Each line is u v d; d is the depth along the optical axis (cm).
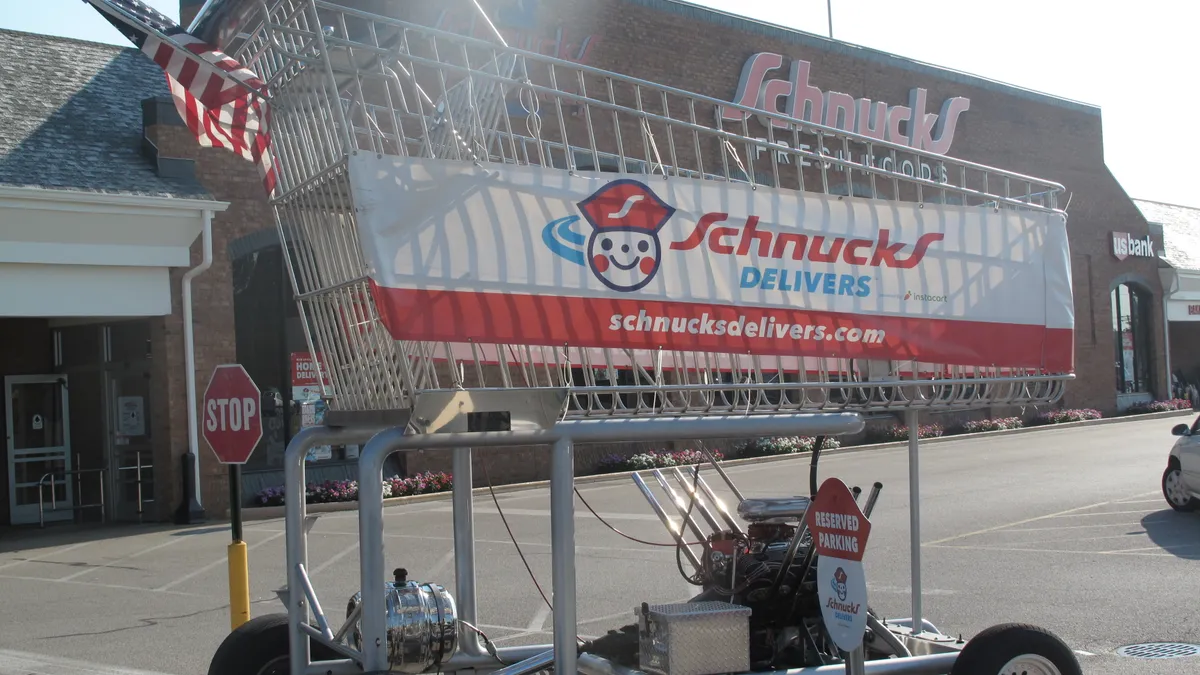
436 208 448
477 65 554
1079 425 3409
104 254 1669
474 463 2173
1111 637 817
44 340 1978
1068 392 3631
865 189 746
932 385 575
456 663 545
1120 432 3050
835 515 486
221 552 1434
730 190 513
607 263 479
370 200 436
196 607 1066
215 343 1817
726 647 504
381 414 479
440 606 504
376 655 427
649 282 488
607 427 471
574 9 2275
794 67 2717
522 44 2164
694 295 498
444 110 500
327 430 507
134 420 1836
